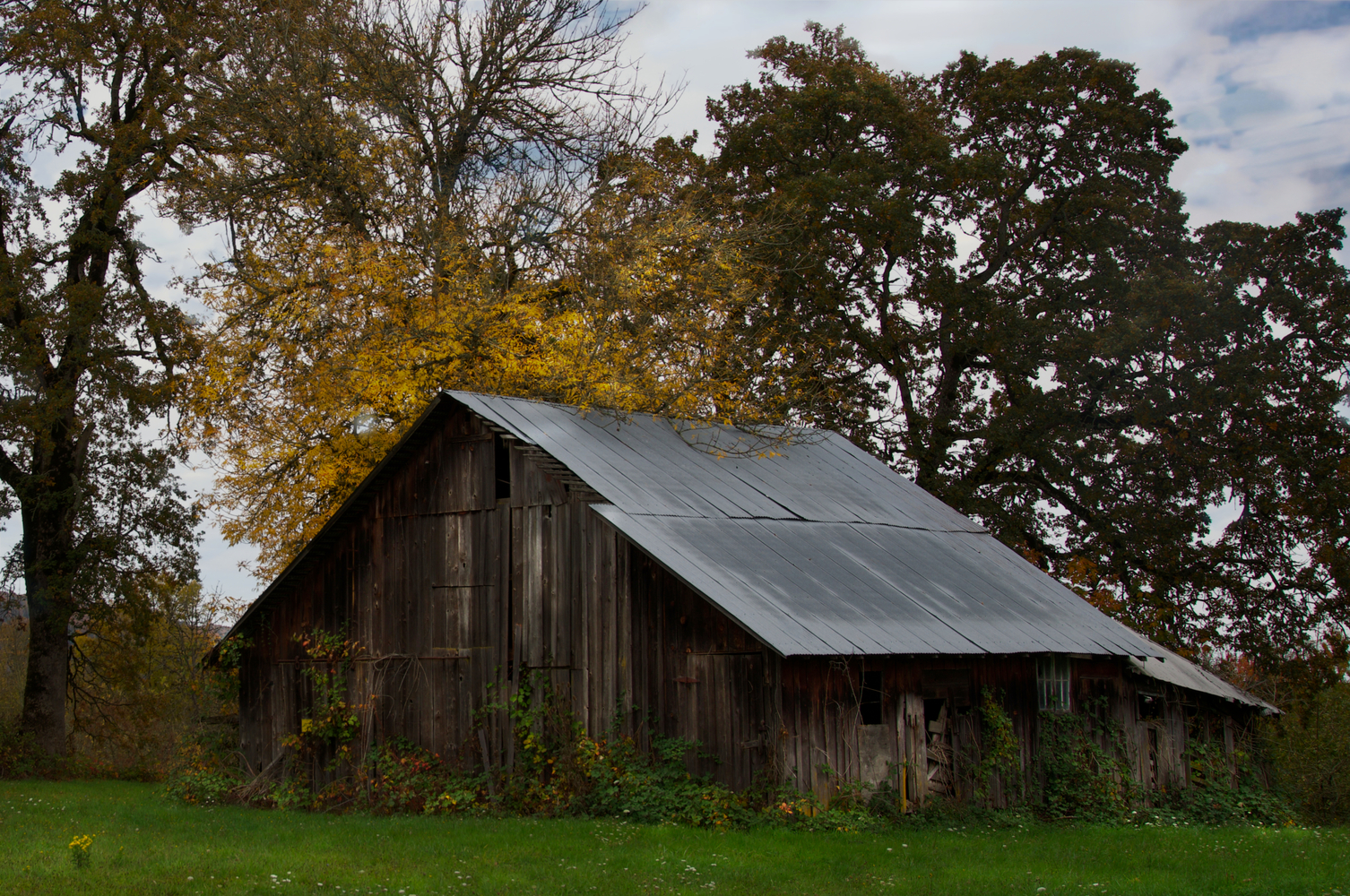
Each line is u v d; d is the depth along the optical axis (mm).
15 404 31484
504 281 31500
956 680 20625
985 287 37469
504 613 20984
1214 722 25359
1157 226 37719
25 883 12875
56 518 34031
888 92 38125
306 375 28672
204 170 31250
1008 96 37969
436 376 28312
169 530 34531
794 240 36500
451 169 33344
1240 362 34594
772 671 17609
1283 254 36625
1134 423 36406
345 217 31109
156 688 41875
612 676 19328
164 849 15453
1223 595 36594
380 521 23219
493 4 33562
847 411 37531
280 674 24406
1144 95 38281
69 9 32938
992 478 37906
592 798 18594
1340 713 25531
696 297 31859
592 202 32406
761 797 17359
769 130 38531
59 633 34125
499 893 12430
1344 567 34281
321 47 31891
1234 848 16688
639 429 24344
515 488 21188
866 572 21125
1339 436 34781
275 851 15227
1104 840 17281
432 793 20766
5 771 32781
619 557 19594
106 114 34281
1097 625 22875
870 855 14953
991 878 13477
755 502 22766
